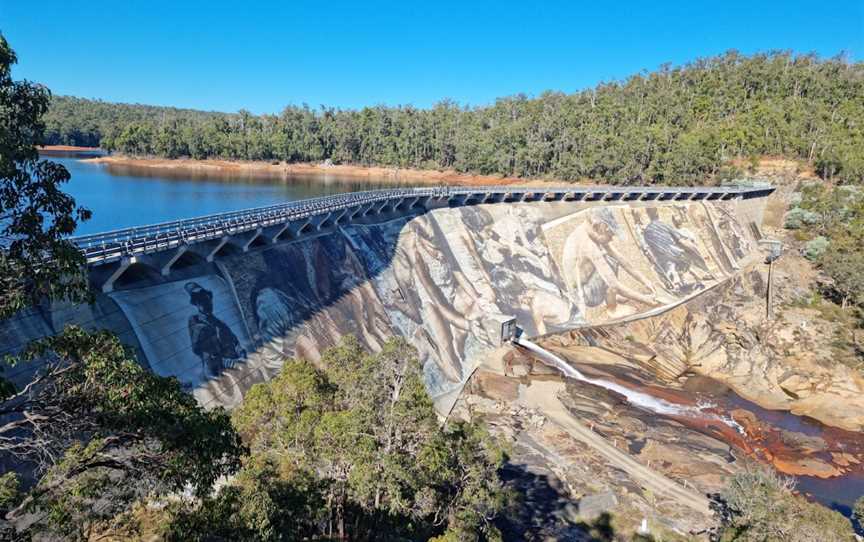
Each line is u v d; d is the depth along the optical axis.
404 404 21.66
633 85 182.75
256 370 40.69
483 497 22.92
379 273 63.50
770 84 165.88
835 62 177.25
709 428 54.81
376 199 70.50
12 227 12.41
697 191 105.31
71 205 13.48
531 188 92.38
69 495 12.88
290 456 21.64
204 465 14.08
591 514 38.09
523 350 68.25
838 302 82.62
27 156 12.21
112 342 13.23
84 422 12.99
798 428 57.44
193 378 36.16
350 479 20.02
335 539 21.81
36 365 27.33
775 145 133.25
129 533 16.75
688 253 94.94
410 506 21.09
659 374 67.56
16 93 12.38
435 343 61.28
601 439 49.16
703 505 40.53
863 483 48.34
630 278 86.56
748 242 105.38
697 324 77.31
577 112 158.25
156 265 38.28
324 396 23.50
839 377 65.38
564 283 82.00
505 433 48.66
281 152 172.88
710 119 153.50
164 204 91.50
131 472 13.68
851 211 100.50
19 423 12.82
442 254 74.88
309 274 53.75
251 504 17.02
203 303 40.47
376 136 178.00
